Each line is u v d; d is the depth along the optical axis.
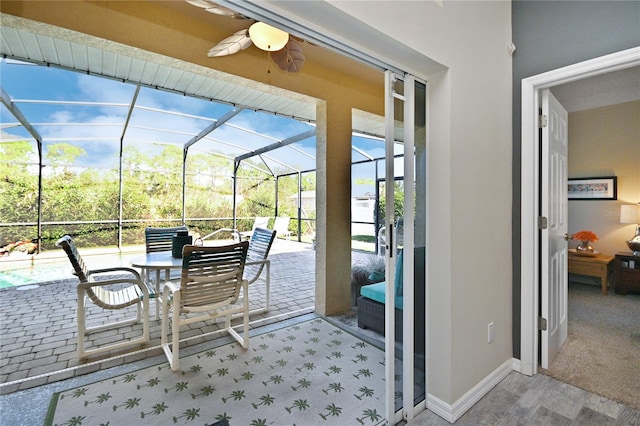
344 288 3.53
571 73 2.09
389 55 1.62
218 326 3.07
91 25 2.13
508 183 2.31
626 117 4.41
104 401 1.91
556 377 2.22
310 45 2.81
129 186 7.95
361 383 2.13
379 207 7.60
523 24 2.32
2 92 3.74
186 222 8.55
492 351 2.13
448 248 1.79
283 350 2.59
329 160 3.40
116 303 2.58
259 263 3.53
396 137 1.78
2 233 6.22
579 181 4.79
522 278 2.30
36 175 6.65
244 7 1.22
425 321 1.91
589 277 4.64
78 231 7.29
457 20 1.85
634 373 2.25
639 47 1.85
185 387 2.06
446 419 1.80
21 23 2.00
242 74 2.78
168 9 2.41
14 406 1.85
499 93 2.21
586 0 2.04
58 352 2.51
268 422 1.76
